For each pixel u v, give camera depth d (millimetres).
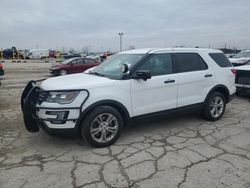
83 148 4539
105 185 3385
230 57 16609
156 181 3467
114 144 4711
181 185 3369
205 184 3391
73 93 4250
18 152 4395
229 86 6332
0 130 5512
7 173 3695
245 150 4473
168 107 5273
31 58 54156
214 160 4074
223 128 5637
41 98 4379
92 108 4383
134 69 4848
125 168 3820
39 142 4820
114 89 4574
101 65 5789
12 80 15453
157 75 5109
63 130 4254
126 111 4738
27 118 4461
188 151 4414
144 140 4914
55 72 18047
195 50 5867
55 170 3773
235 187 3326
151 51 5203
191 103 5637
